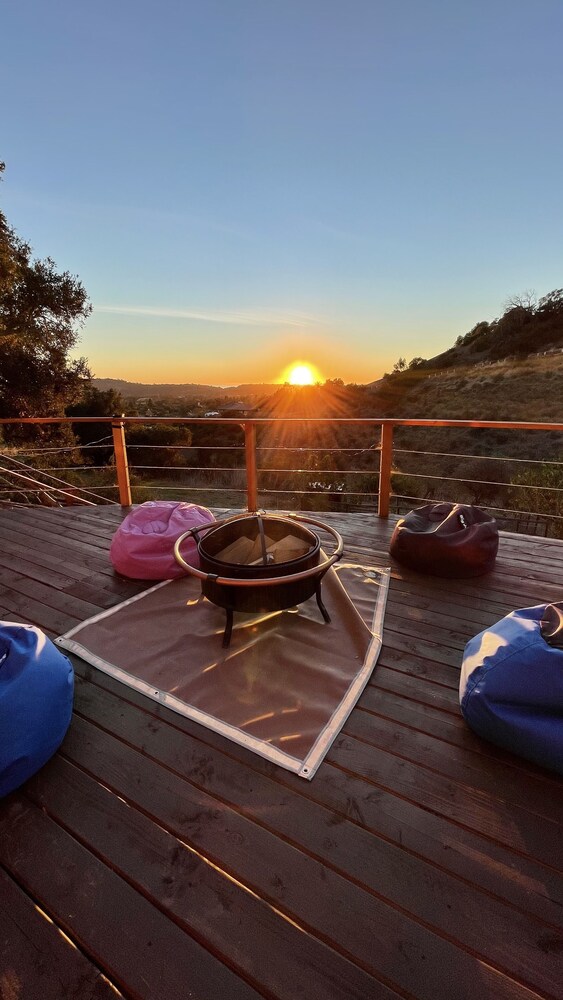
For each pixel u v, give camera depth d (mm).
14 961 865
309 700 1544
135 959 863
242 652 1811
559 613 1436
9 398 9938
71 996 810
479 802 1187
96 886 993
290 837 1098
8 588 2424
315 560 1835
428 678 1680
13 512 3826
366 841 1086
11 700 1183
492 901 956
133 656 1808
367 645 1840
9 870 1030
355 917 928
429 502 3641
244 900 961
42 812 1172
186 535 2086
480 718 1332
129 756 1344
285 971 841
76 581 2502
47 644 1396
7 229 8391
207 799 1202
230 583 1624
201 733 1426
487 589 2381
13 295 9422
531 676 1267
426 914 933
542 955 862
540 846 1072
